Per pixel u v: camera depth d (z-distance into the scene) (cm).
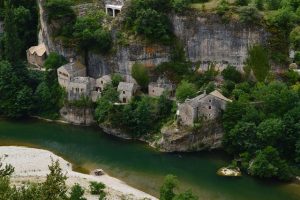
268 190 14162
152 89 18350
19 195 7281
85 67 19712
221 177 14950
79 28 19700
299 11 18900
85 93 18825
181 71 18538
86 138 17938
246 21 17625
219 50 18225
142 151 16838
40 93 19738
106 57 19262
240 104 16262
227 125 16250
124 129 17725
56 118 19375
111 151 16925
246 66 17938
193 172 15362
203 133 16550
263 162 14600
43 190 7250
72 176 14775
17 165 15362
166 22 18800
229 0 18612
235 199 13850
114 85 18775
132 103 17962
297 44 18200
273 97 16125
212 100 16425
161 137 16900
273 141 15400
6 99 19750
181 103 16825
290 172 14712
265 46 17662
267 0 19275
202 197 14000
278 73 17625
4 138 17988
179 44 18688
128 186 14525
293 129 15375
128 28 19088
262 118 15988
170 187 12862
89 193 13562
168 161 16112
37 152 16538
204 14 18150
